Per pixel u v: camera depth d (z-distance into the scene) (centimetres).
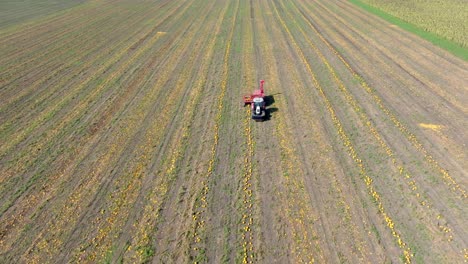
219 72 2297
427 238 1058
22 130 1689
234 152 1483
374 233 1077
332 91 1997
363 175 1320
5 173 1386
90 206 1209
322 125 1661
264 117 1739
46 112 1852
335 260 997
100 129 1677
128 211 1184
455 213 1144
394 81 2098
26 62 2562
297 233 1088
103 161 1441
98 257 1024
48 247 1059
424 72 2212
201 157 1454
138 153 1488
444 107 1791
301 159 1424
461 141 1515
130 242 1073
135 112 1822
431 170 1340
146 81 2191
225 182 1310
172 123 1712
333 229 1097
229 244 1061
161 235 1095
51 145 1563
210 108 1845
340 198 1215
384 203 1190
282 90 2031
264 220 1140
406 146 1489
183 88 2083
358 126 1647
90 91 2075
